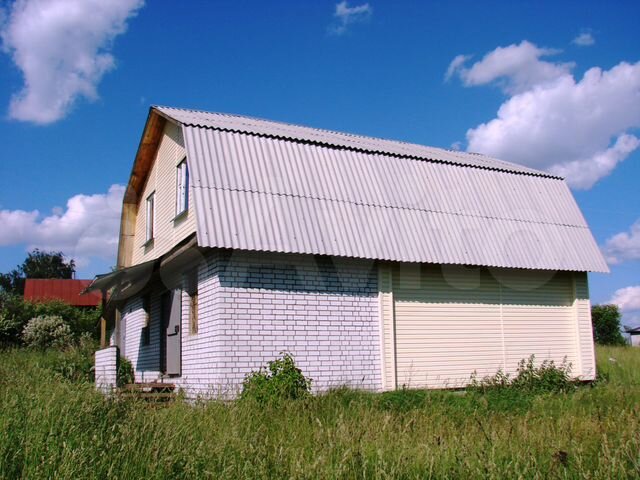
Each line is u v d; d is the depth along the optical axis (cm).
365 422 752
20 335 2841
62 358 1619
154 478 546
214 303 1188
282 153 1352
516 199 1605
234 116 1667
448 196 1494
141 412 736
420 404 1040
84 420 662
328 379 1232
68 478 514
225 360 1150
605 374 1652
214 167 1248
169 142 1573
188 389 1295
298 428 786
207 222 1155
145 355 1722
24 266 7412
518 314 1501
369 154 1470
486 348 1438
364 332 1289
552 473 571
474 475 565
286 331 1212
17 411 647
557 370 1419
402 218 1377
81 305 4316
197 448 607
